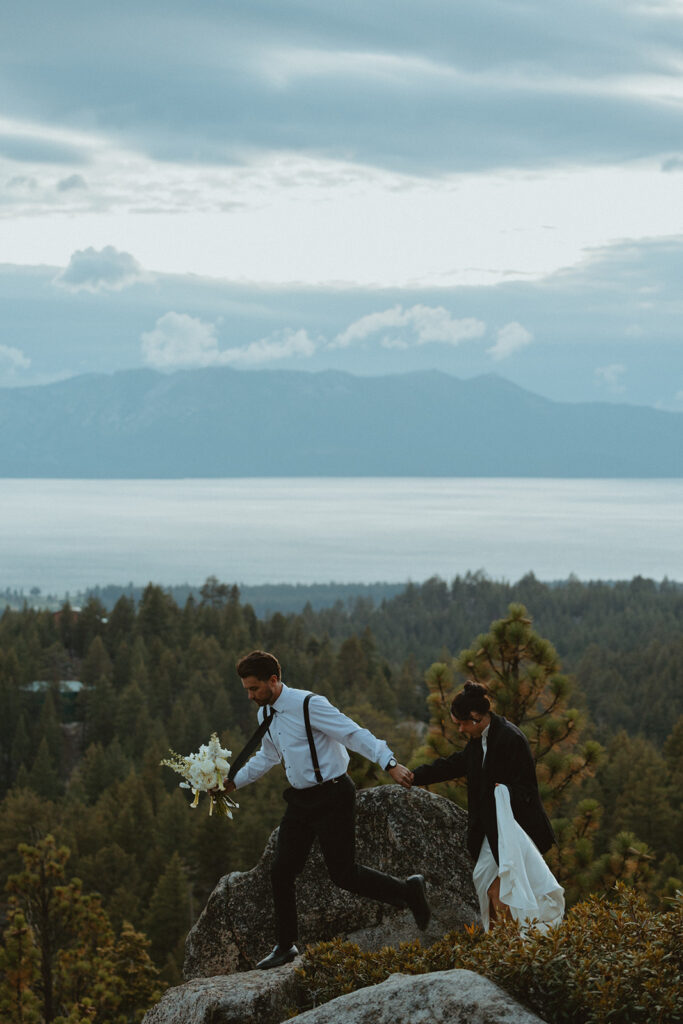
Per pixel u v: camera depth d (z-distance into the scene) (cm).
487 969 464
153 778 8700
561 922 572
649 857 1066
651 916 509
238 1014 538
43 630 15850
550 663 1159
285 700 572
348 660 14500
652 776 6094
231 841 5991
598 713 14538
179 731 11081
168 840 6912
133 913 5422
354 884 582
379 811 727
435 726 1157
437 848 720
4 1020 1819
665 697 13912
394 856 711
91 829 6706
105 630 16075
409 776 565
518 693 1163
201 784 585
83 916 2042
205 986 575
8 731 11838
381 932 699
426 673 1173
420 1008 434
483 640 1178
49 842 2091
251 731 12662
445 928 702
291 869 590
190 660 13875
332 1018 451
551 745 1168
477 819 620
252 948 726
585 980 442
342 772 575
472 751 623
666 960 457
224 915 743
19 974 1853
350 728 566
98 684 12106
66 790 10675
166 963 4856
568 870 1116
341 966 539
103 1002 1978
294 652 14188
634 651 17650
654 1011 421
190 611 16200
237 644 14825
